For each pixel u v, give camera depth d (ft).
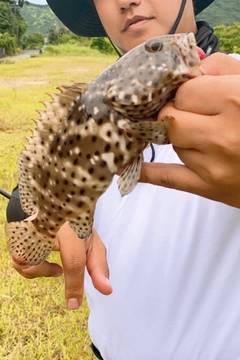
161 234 1.37
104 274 1.30
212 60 0.94
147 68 0.98
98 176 1.05
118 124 1.00
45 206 1.19
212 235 1.30
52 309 2.56
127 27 1.52
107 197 1.55
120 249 1.46
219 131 0.79
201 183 0.87
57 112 1.11
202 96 0.81
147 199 1.42
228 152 0.79
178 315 1.35
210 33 1.53
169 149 1.41
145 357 1.41
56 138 1.11
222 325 1.29
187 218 1.34
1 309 2.54
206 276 1.31
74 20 2.31
